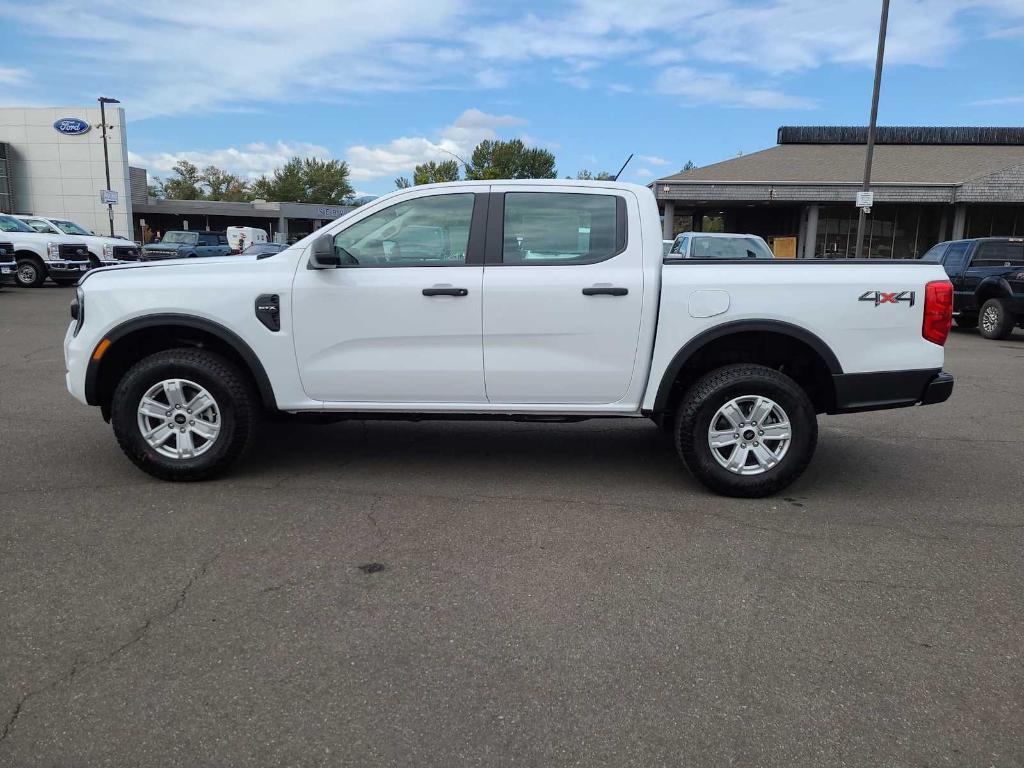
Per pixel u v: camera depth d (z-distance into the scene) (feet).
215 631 10.17
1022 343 44.91
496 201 15.70
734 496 15.87
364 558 12.59
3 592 11.14
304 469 17.44
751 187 93.40
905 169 102.68
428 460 18.34
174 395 15.80
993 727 8.44
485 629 10.36
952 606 11.24
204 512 14.52
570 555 12.85
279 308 15.60
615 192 15.75
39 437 19.72
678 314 15.25
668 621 10.66
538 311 15.35
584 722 8.43
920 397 15.64
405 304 15.47
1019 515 15.14
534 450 19.38
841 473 17.93
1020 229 106.11
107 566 12.08
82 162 153.48
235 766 7.66
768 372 15.42
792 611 11.01
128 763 7.68
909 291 15.31
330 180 331.16
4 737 8.00
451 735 8.17
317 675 9.21
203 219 230.07
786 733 8.29
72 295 63.00
